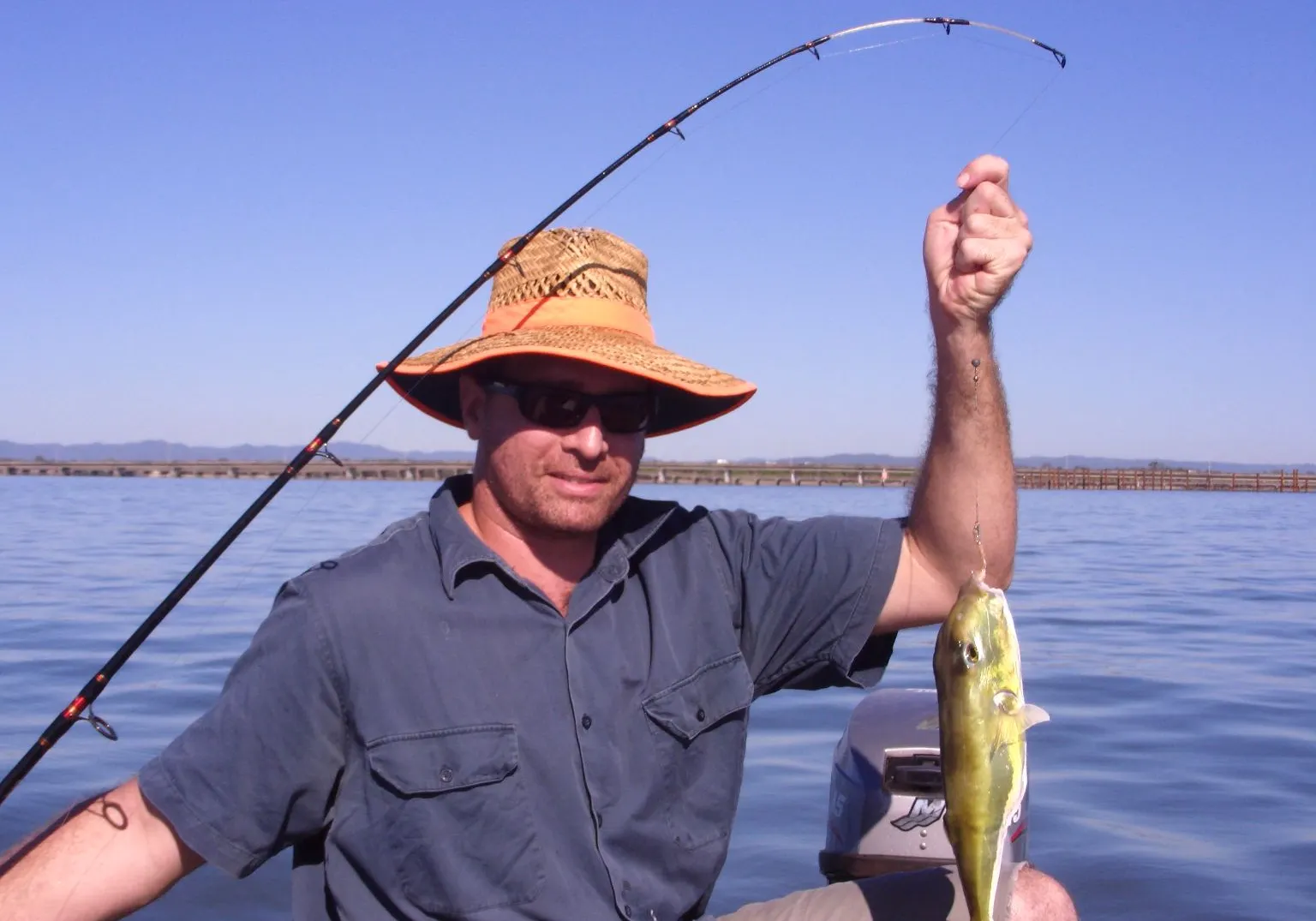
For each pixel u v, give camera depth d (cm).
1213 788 279
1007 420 136
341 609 123
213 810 118
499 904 122
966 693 125
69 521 1121
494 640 126
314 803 124
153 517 1176
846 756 192
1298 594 657
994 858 125
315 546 848
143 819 118
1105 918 208
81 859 115
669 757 131
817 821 255
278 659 121
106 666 123
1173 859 234
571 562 136
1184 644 479
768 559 145
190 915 212
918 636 504
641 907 126
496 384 131
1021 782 126
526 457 130
